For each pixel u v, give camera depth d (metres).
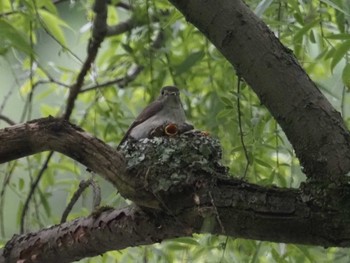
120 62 10.15
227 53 5.58
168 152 5.70
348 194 4.92
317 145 5.19
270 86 5.40
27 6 8.13
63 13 10.95
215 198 5.32
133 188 5.60
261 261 8.06
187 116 9.42
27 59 9.68
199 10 5.62
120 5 10.73
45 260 6.33
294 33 7.57
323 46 7.94
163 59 9.53
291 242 5.17
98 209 6.09
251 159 7.37
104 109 10.17
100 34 9.15
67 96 10.20
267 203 5.14
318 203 4.98
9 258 6.40
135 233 5.85
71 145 5.64
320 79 9.12
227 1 5.57
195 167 5.53
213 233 5.46
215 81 9.45
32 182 8.94
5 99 9.54
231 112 7.93
